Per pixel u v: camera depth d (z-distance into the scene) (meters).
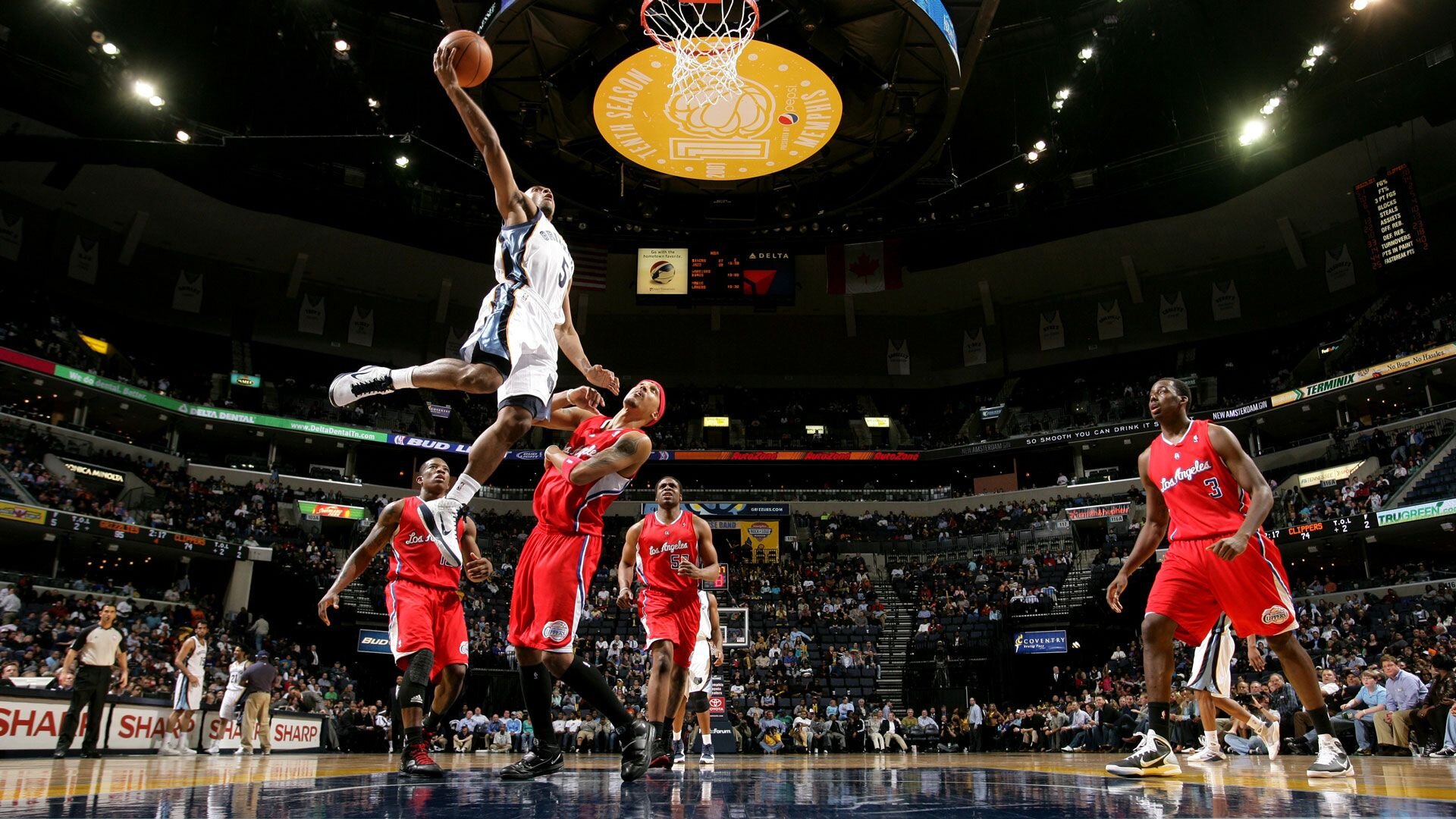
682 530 6.36
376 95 33.25
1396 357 29.34
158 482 31.08
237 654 13.97
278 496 34.06
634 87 17.38
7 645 18.89
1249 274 37.97
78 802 2.86
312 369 39.28
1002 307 42.19
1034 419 39.62
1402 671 12.79
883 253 35.91
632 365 43.22
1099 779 4.41
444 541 3.78
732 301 35.16
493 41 16.61
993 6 16.77
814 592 32.12
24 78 24.83
